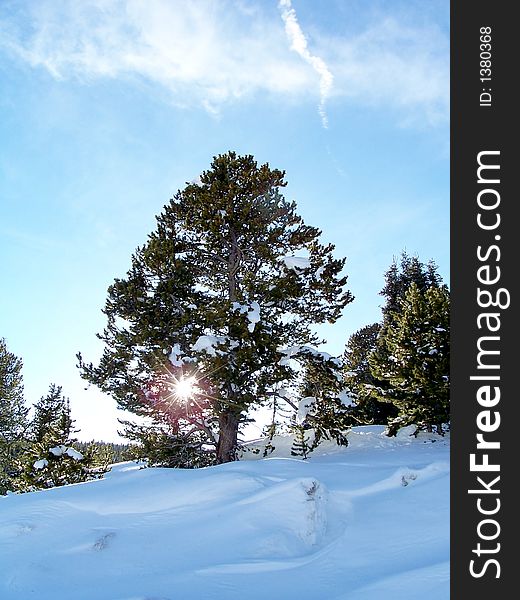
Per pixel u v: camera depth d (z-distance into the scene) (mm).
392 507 7992
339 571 5812
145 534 7746
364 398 23984
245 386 16359
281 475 10703
